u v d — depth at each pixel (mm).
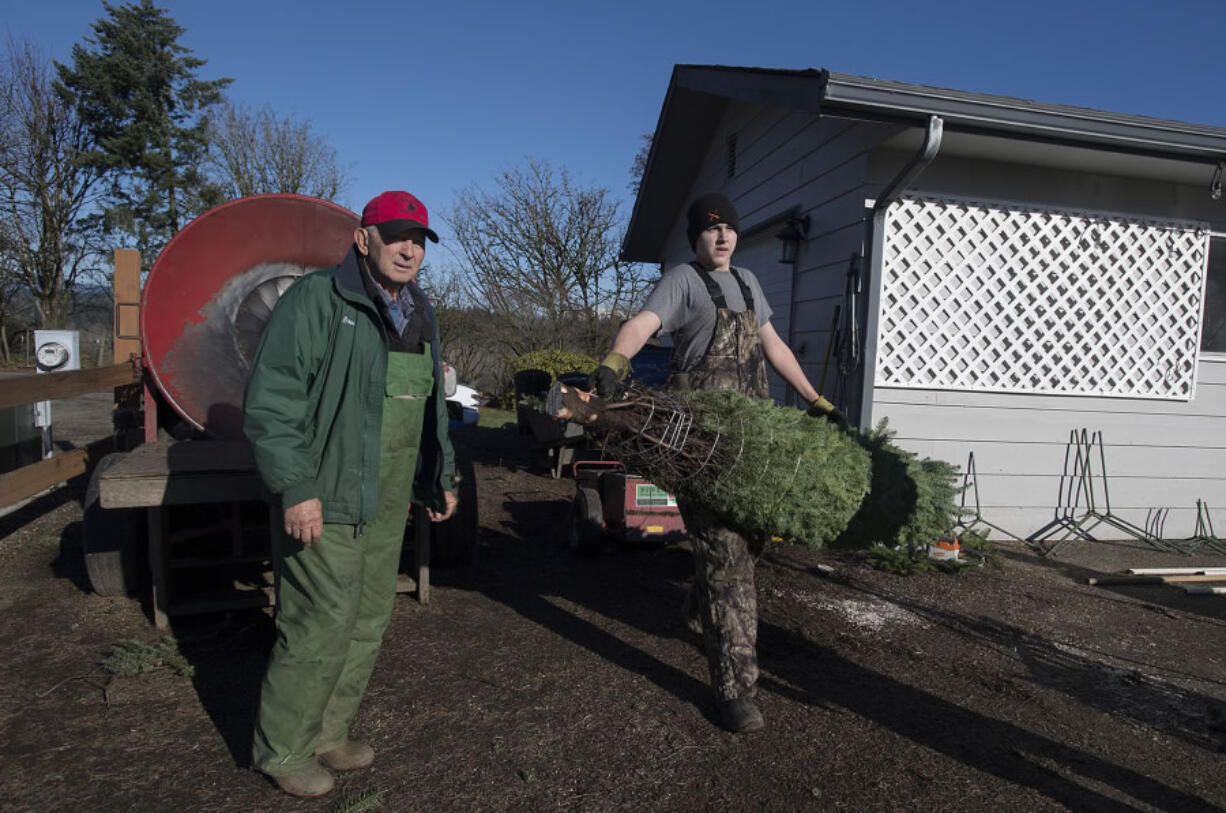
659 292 3111
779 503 2732
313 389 2340
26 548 5223
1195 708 3416
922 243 5957
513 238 18859
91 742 2789
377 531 2617
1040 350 6266
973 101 4871
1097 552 6145
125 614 4008
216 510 4484
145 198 26844
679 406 2789
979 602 4777
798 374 3443
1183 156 5395
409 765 2695
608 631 4016
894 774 2740
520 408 9844
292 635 2418
